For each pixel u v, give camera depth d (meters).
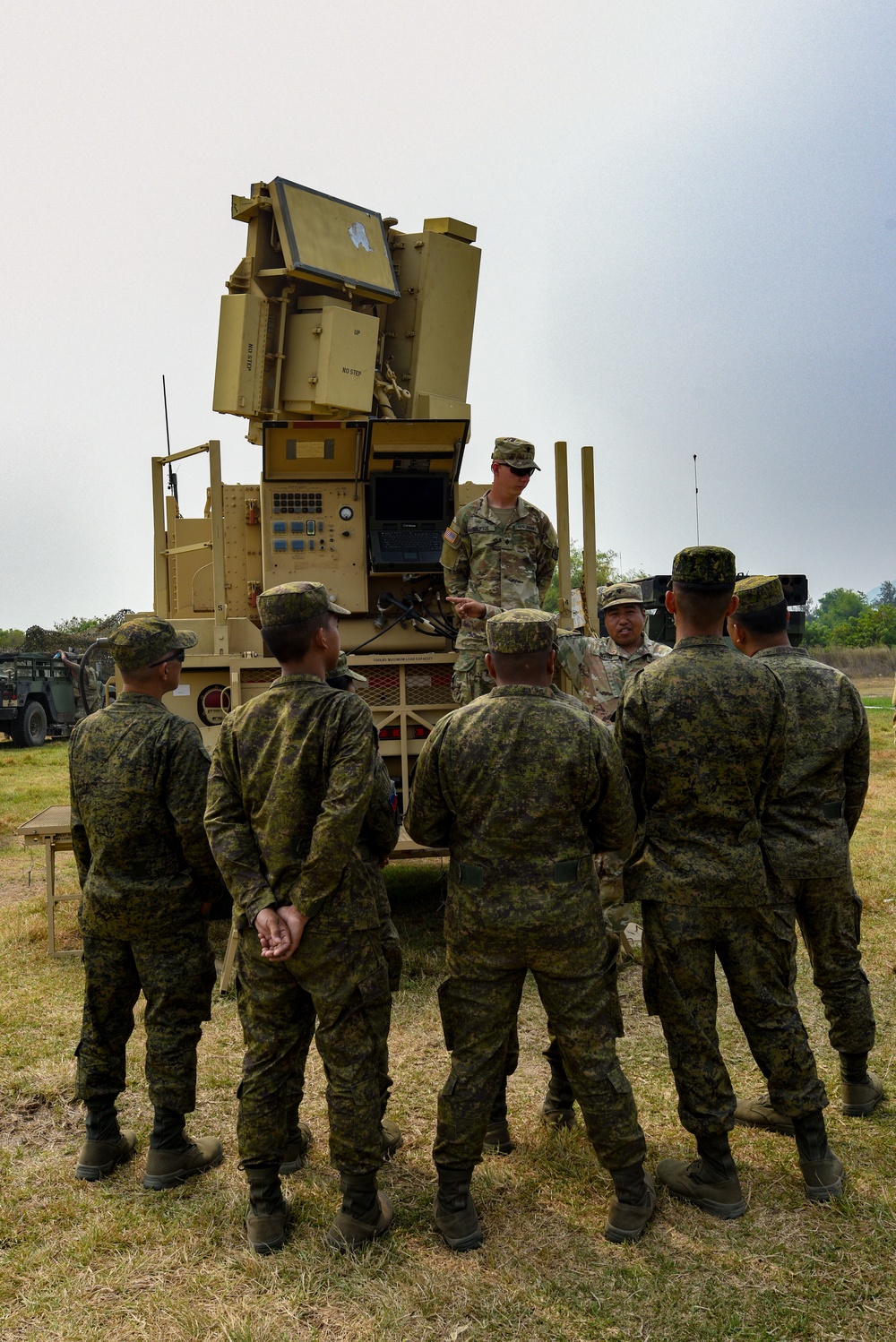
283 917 2.63
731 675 2.85
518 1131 3.35
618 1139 2.68
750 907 2.83
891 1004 4.36
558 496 5.30
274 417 6.37
